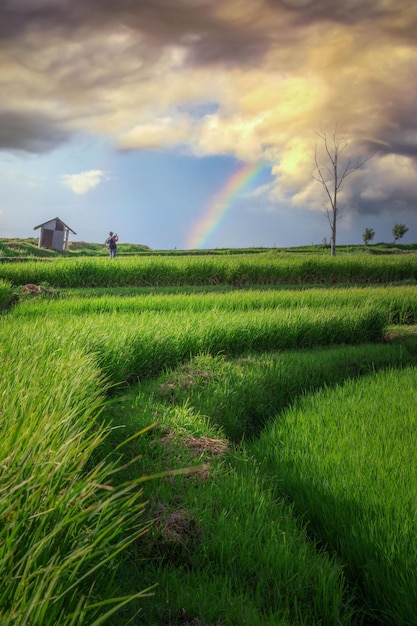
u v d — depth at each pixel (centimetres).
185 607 365
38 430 332
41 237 6122
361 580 428
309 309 1553
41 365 625
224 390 859
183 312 1409
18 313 1469
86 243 7956
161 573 409
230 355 1158
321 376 1030
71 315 1323
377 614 396
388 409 750
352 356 1170
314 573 412
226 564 427
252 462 630
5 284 1970
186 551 442
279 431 700
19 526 253
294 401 847
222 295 1912
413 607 364
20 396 423
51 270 2658
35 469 296
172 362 1040
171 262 2980
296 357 1116
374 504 470
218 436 695
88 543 300
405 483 504
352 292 2094
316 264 3200
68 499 298
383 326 1527
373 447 599
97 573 330
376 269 3272
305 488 534
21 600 223
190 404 808
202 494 512
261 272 3078
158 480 534
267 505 507
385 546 418
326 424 716
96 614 288
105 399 804
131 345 973
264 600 387
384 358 1177
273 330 1284
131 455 588
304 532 474
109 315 1345
